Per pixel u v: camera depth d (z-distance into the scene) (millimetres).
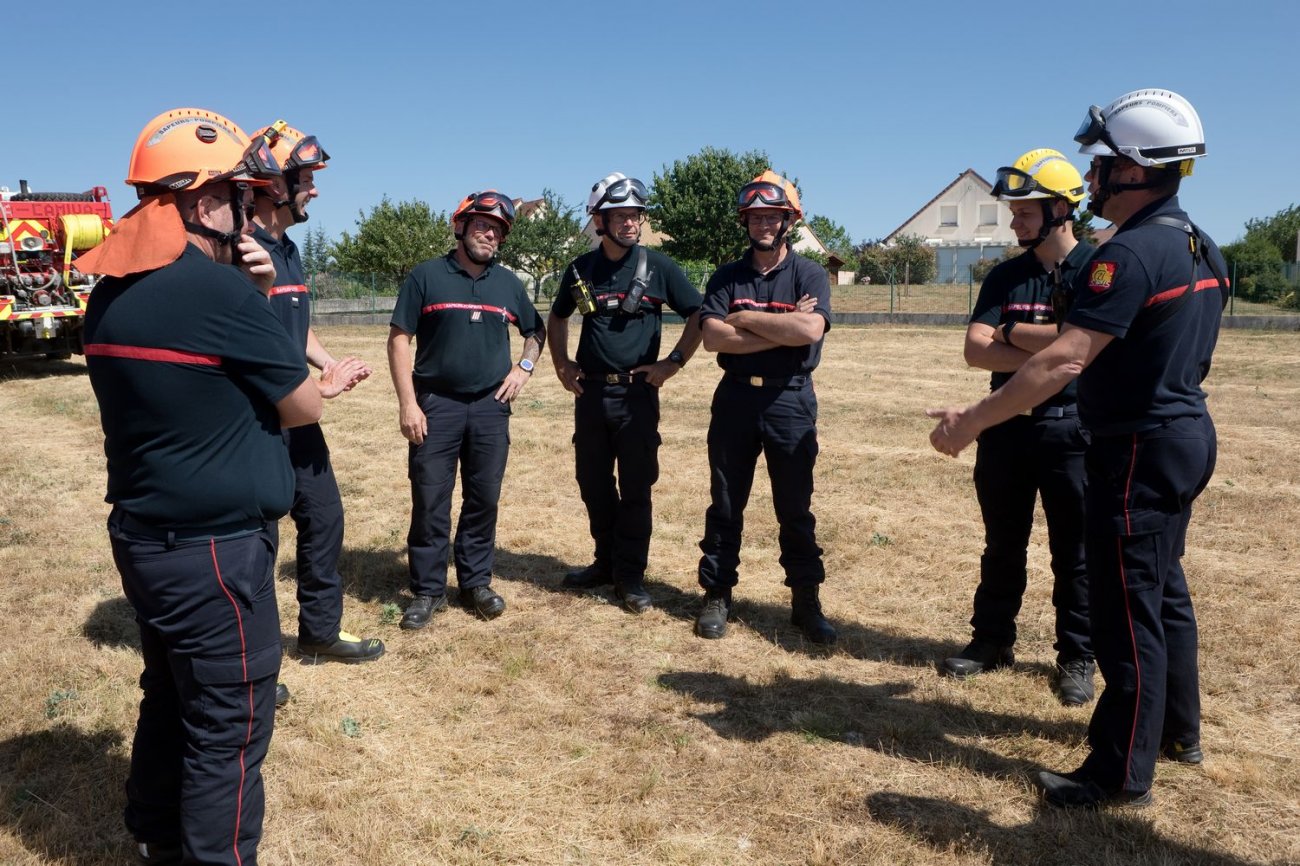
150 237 2082
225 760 2238
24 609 4477
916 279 48906
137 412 2072
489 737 3303
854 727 3367
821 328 3938
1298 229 39188
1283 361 14586
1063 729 3326
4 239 12617
